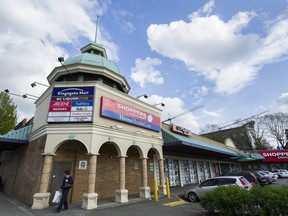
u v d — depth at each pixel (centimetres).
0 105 2548
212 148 2059
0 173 1888
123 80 1579
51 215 835
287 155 3894
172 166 1967
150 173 1647
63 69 1389
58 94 1140
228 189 723
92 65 1389
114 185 1341
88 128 1071
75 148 1196
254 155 3859
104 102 1166
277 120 4994
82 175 1180
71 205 1036
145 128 1465
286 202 570
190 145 1630
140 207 1022
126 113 1310
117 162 1404
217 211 752
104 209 968
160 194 1459
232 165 3622
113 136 1183
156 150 1530
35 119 1359
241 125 5406
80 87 1155
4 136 1273
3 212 874
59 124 1079
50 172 1080
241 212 658
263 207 611
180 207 1018
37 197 945
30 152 1249
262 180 1798
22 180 1255
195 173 2316
